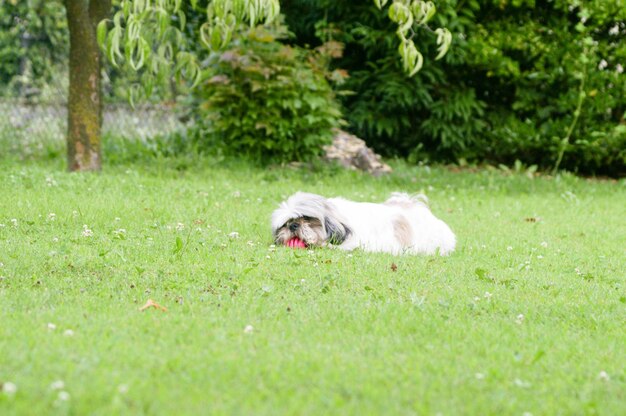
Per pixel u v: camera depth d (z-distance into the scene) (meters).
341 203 11.08
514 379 6.30
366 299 8.45
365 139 23.92
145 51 11.07
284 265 9.69
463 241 12.59
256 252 10.35
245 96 20.12
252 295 8.41
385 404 5.55
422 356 6.66
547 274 10.24
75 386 5.54
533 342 7.29
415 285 9.10
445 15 21.12
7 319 7.08
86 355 6.20
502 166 22.67
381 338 7.11
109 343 6.52
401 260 10.25
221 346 6.62
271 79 20.08
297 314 7.75
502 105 23.77
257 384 5.81
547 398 5.89
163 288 8.56
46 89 29.05
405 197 11.92
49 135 22.58
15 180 15.45
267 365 6.18
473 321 7.85
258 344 6.73
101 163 18.03
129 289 8.41
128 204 13.70
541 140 22.62
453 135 22.98
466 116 22.52
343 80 21.12
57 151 20.95
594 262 11.32
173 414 5.20
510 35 22.16
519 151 23.31
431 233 11.51
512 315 8.20
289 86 19.83
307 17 23.02
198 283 8.83
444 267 10.16
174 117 23.03
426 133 23.38
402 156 24.22
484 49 21.75
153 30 12.55
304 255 10.12
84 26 17.30
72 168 17.72
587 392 6.05
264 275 9.24
